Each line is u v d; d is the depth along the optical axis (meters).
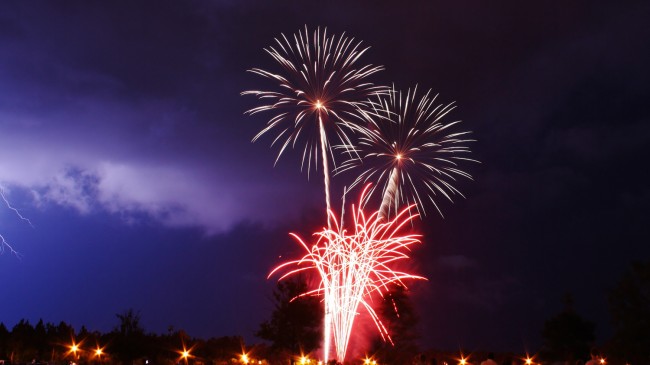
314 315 43.09
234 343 44.50
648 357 39.81
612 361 41.09
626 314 40.28
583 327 45.16
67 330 37.84
